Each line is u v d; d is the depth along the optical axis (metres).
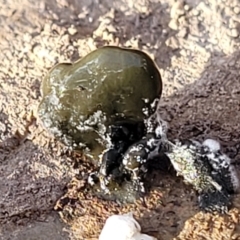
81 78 0.11
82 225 0.11
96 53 0.11
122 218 0.11
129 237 0.10
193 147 0.11
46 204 0.12
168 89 0.13
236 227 0.11
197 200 0.11
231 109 0.13
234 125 0.12
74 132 0.11
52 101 0.11
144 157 0.11
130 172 0.11
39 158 0.12
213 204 0.11
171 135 0.12
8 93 0.13
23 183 0.12
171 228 0.11
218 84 0.13
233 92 0.13
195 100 0.13
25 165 0.12
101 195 0.11
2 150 0.12
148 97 0.11
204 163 0.11
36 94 0.13
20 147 0.12
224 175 0.11
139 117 0.11
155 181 0.12
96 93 0.11
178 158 0.11
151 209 0.11
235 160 0.12
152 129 0.11
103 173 0.11
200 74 0.13
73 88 0.11
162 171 0.12
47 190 0.12
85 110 0.11
